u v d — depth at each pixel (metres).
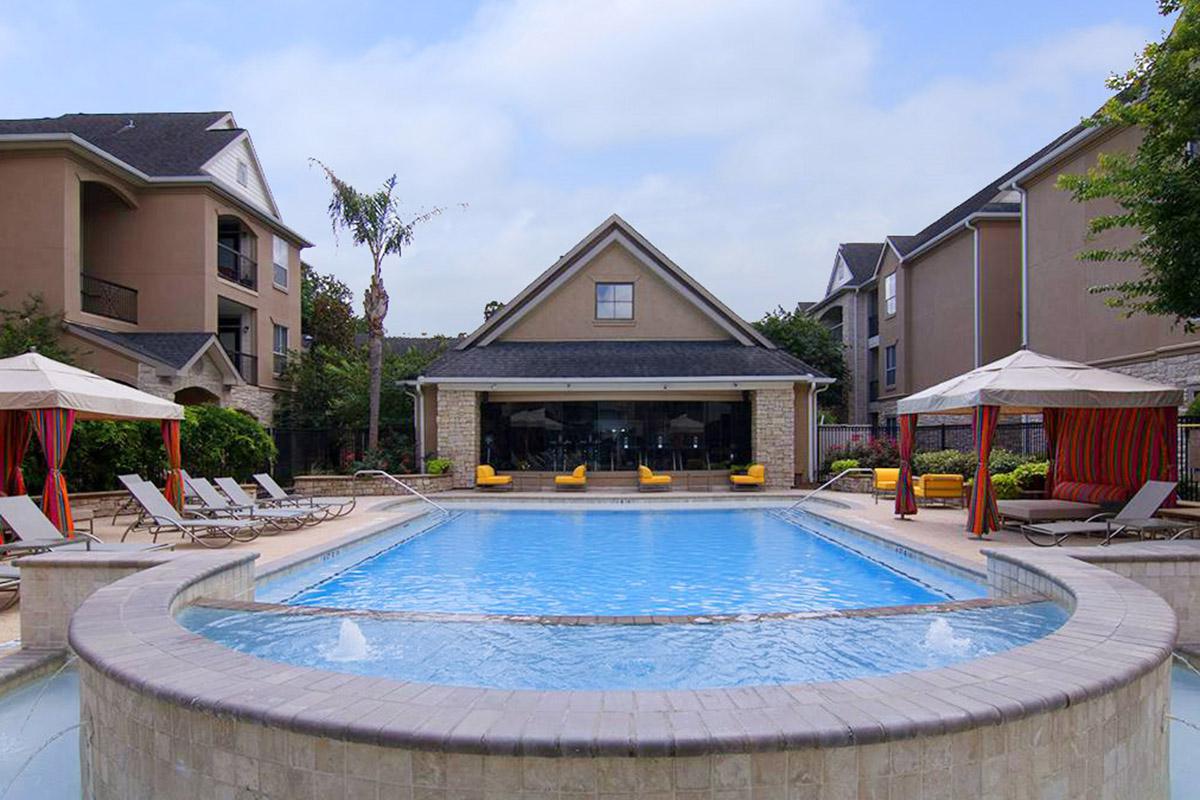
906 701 3.82
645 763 3.39
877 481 19.08
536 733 3.44
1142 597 6.18
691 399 24.61
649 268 26.91
